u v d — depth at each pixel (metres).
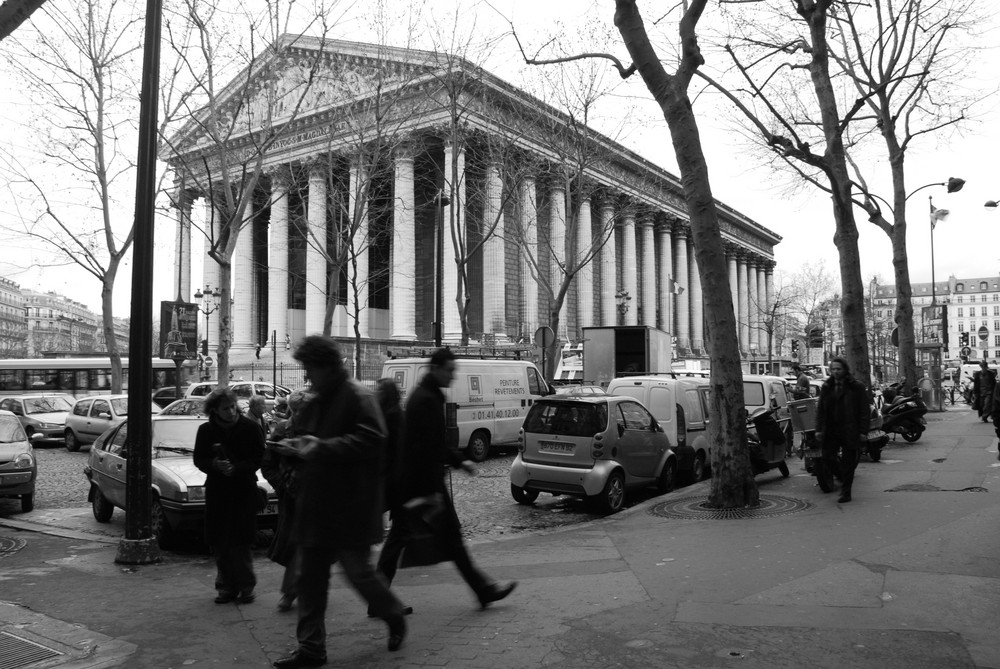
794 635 5.20
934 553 7.37
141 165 8.50
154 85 8.64
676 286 61.47
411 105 30.31
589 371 30.69
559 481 11.79
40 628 5.92
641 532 9.27
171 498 9.48
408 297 43.28
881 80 21.33
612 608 6.01
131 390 8.54
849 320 18.25
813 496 11.38
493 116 29.61
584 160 27.66
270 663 5.17
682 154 10.95
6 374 35.38
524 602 6.31
